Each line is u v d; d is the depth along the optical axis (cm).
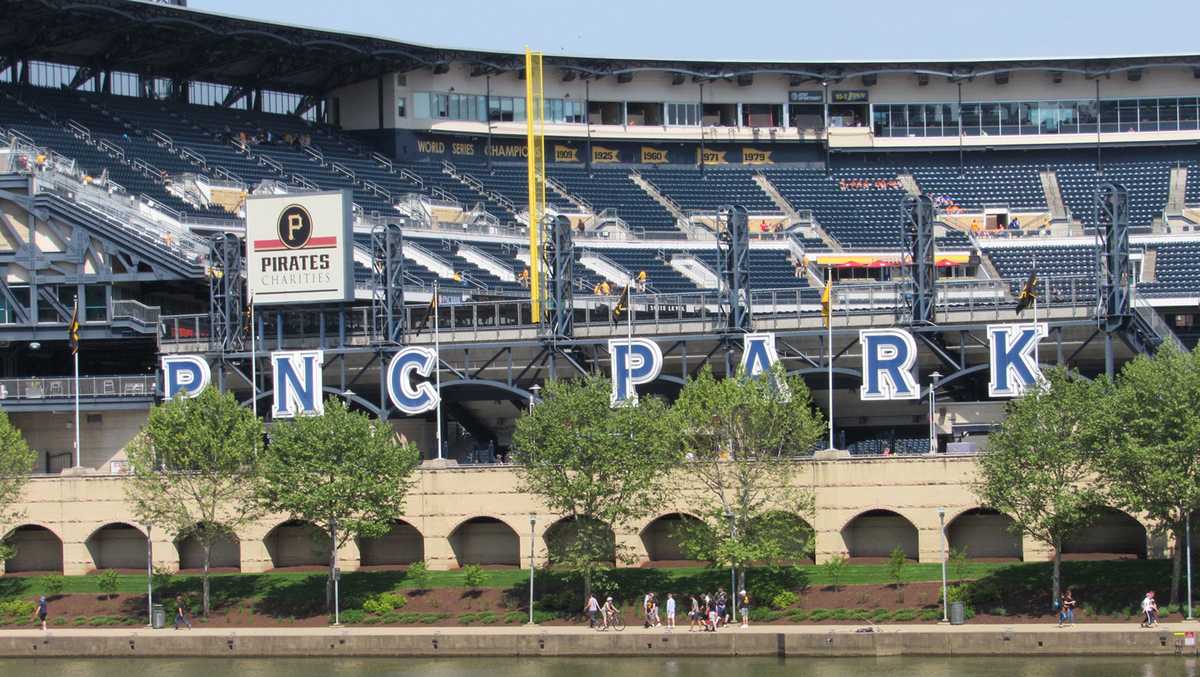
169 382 14138
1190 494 10619
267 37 18175
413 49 19300
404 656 11156
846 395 14225
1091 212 19750
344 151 19562
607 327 13975
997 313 13438
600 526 11719
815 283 18162
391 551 13050
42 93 17988
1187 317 17412
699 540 11512
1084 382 11888
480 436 14962
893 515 12281
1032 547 11938
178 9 17400
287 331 14638
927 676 10012
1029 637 10512
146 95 19062
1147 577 11306
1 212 15175
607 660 10881
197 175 17138
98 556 13225
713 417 11831
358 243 16575
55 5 16550
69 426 14475
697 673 10369
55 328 14950
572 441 11688
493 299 16288
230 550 13225
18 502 13062
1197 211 19350
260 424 12544
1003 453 11250
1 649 11556
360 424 12112
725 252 13988
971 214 19862
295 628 11662
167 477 12356
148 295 15500
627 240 18600
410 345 13975
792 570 11881
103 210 15262
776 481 12006
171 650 11412
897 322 13425
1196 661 10188
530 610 11588
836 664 10469
